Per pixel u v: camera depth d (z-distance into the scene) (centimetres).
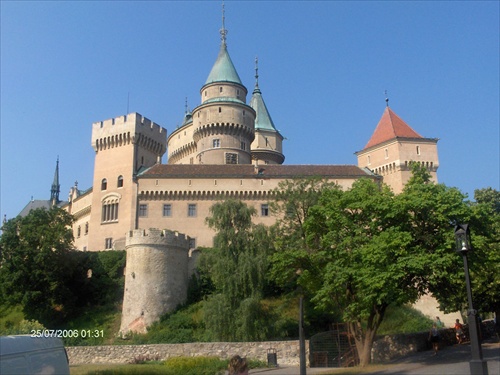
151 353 3653
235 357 1520
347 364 3275
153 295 5275
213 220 5078
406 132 8106
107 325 5553
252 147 9688
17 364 1536
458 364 2592
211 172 7331
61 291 5941
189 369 2988
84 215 8438
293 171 7475
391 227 3141
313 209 3709
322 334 3522
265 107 10438
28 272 5831
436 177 7838
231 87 8631
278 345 3528
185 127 9356
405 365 2828
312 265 3806
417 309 5544
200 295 5697
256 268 4619
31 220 6250
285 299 5394
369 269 3030
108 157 8081
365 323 4331
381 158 8000
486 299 4003
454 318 5566
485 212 3197
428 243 3148
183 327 4966
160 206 7131
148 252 5397
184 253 5706
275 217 7025
